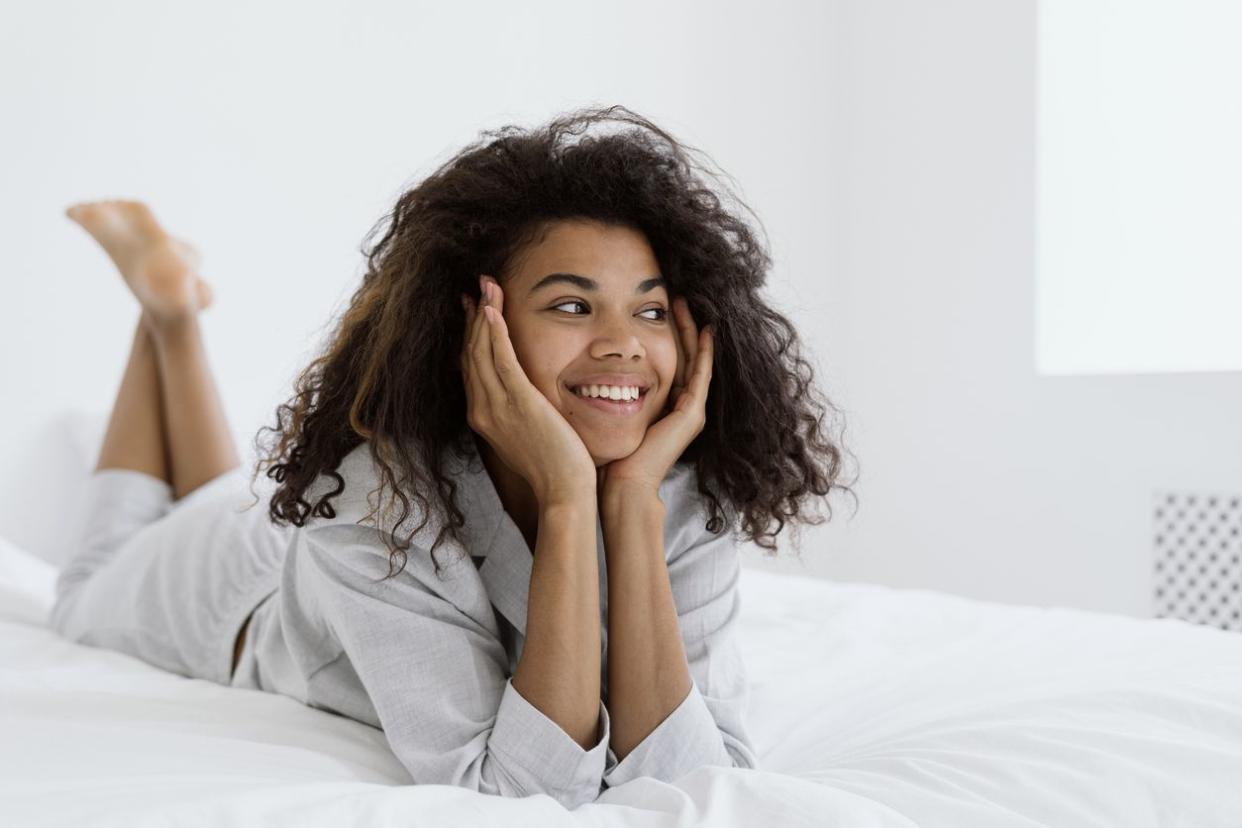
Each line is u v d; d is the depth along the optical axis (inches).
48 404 92.6
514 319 40.7
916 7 131.8
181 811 29.2
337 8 105.8
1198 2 113.3
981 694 46.1
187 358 81.5
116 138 95.3
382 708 38.8
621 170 41.4
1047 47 121.3
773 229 134.4
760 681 50.8
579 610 38.2
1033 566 120.7
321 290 105.3
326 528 40.9
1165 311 116.9
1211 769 36.6
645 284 41.1
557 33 118.8
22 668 58.6
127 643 63.8
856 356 137.8
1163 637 54.5
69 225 93.5
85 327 94.3
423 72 110.7
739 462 45.4
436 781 37.4
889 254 134.7
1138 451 111.8
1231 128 112.0
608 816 33.0
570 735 37.6
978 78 126.0
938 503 129.5
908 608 64.5
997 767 35.8
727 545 45.6
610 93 122.3
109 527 78.0
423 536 39.6
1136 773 35.7
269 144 102.3
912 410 132.2
